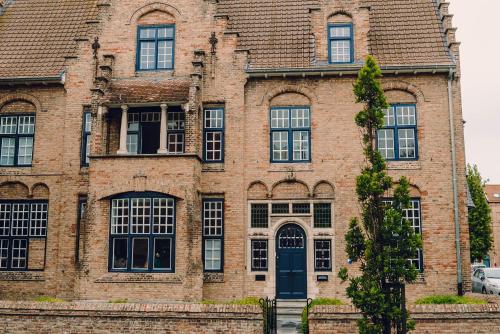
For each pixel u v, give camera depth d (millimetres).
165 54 23531
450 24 23797
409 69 22469
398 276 14039
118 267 20984
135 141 22984
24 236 23641
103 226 21062
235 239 22250
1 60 25219
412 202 22188
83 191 23172
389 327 13914
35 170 23875
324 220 22406
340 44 23484
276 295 22062
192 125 21703
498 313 15266
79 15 27094
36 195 23828
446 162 22219
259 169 22812
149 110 23047
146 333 15898
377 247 14102
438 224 21875
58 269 22797
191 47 23422
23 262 23547
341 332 15078
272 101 23297
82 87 23734
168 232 20922
